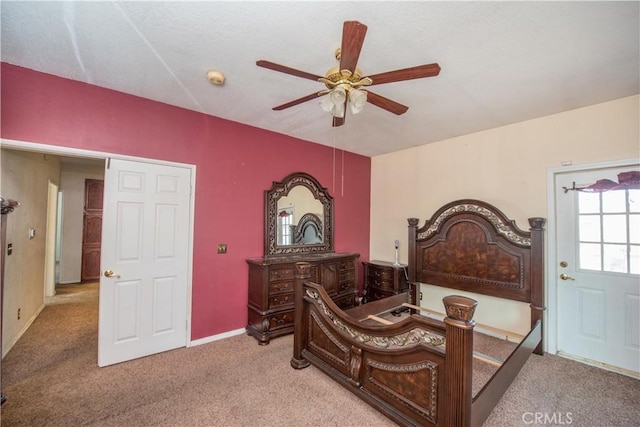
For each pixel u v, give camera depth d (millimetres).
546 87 2467
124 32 1809
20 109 2215
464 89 2506
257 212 3576
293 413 1992
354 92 1779
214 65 2191
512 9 1572
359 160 4836
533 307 3025
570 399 2201
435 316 3922
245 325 3430
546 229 3084
